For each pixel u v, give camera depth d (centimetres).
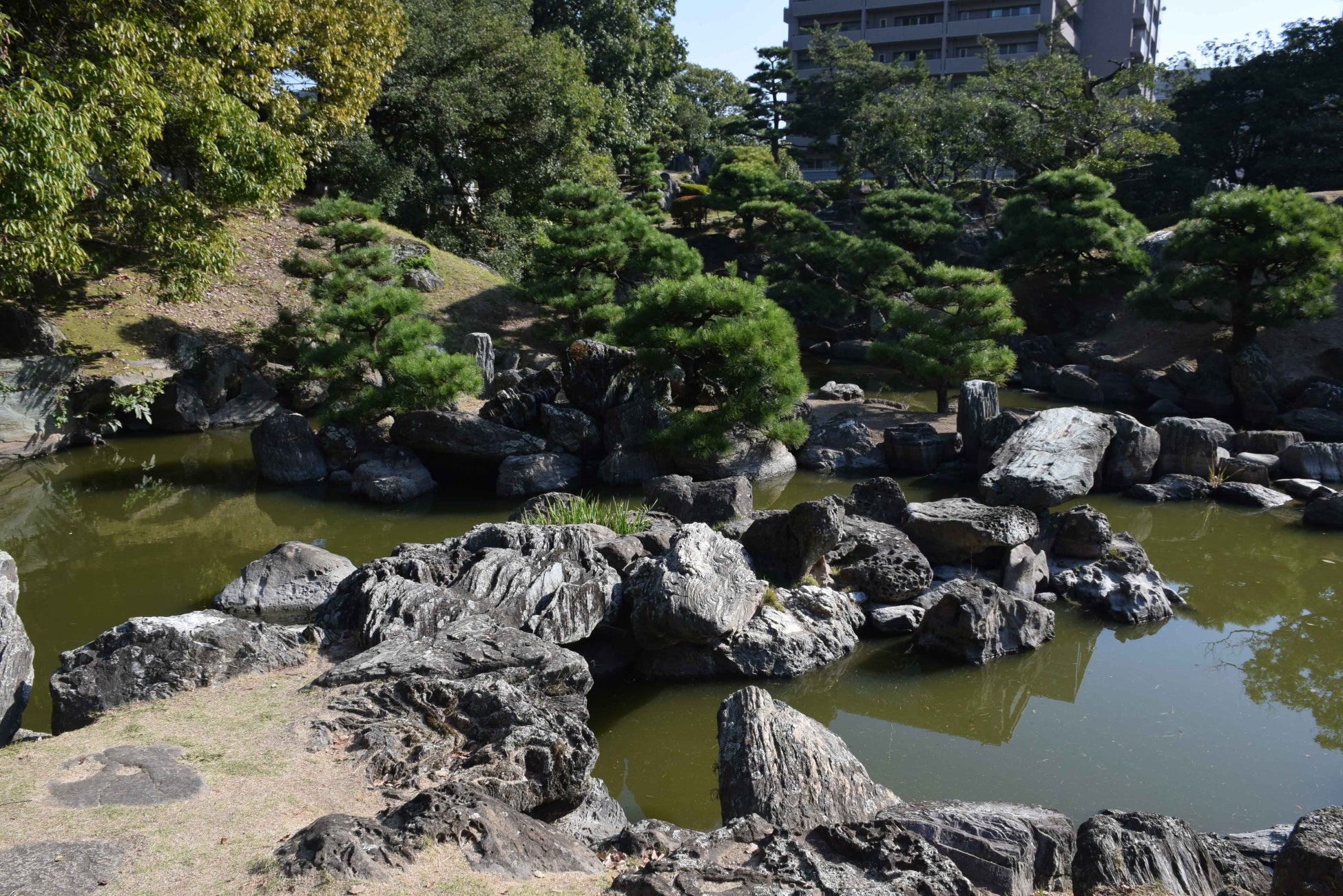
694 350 1642
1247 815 675
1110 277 2853
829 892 406
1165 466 1620
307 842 421
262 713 607
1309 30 4347
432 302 2683
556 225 2400
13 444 1753
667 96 5881
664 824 543
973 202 4638
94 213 2106
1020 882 496
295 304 2470
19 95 1200
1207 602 1113
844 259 2877
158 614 1021
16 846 428
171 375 2047
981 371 1925
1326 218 2194
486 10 3531
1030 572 1094
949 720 828
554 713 588
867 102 5009
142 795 487
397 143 3459
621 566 960
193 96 1603
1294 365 2272
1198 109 4603
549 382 1825
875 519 1202
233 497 1518
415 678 631
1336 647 986
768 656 899
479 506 1470
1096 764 748
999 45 7169
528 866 435
